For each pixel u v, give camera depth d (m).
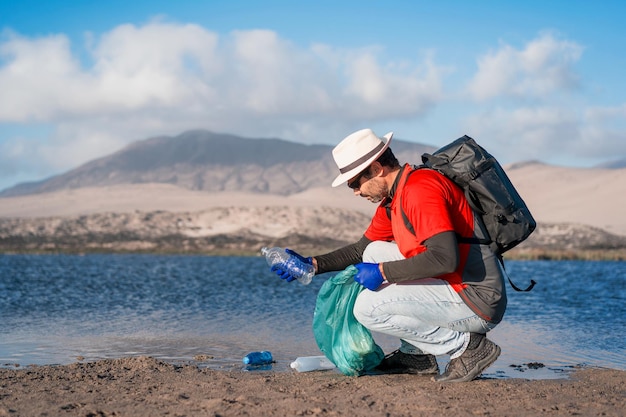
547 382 5.31
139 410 4.30
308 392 4.86
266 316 10.98
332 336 5.61
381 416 4.16
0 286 17.48
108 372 5.66
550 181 112.06
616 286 18.55
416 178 4.94
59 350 7.52
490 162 4.98
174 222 59.09
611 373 5.95
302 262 5.59
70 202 98.38
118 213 60.81
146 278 21.30
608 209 85.06
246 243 50.09
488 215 4.97
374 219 5.63
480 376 5.89
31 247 46.16
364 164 5.05
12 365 6.55
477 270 5.05
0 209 91.19
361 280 5.11
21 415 4.19
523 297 15.08
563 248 50.47
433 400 4.57
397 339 8.12
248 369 6.32
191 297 14.72
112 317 10.82
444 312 5.14
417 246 5.00
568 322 10.33
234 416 4.16
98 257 37.69
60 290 16.47
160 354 7.24
